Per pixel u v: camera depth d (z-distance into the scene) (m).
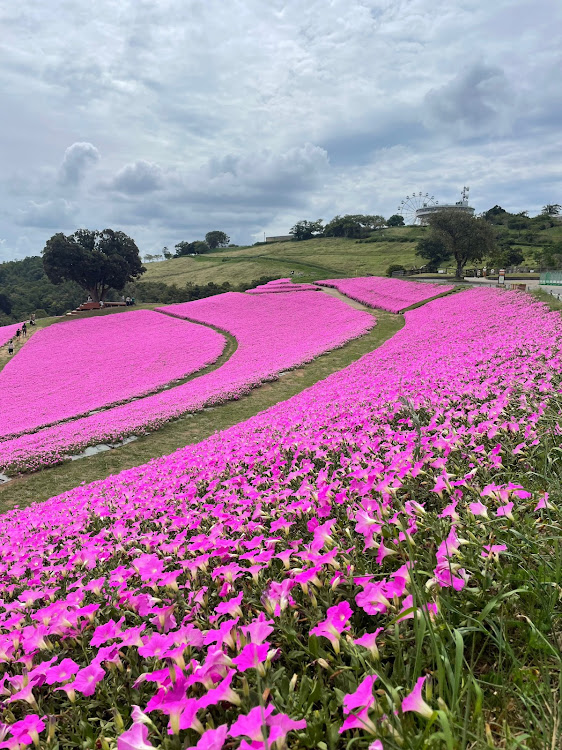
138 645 2.25
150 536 4.29
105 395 24.55
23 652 2.81
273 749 1.33
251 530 3.69
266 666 1.84
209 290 78.56
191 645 2.08
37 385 29.64
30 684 2.17
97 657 2.19
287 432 7.94
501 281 40.09
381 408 7.30
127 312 55.97
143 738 1.59
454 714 1.52
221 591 2.67
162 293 84.19
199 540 3.50
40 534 6.00
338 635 1.92
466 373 8.32
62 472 13.48
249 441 8.30
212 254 140.00
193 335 38.84
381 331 29.62
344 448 5.59
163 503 5.69
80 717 2.11
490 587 2.32
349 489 3.71
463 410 5.69
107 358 35.12
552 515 2.96
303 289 56.25
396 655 1.85
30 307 87.75
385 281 51.94
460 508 3.04
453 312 26.84
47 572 4.27
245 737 1.66
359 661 1.85
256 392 19.86
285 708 1.72
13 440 17.45
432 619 1.96
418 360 13.84
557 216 109.31
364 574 2.49
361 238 123.00
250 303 50.72
